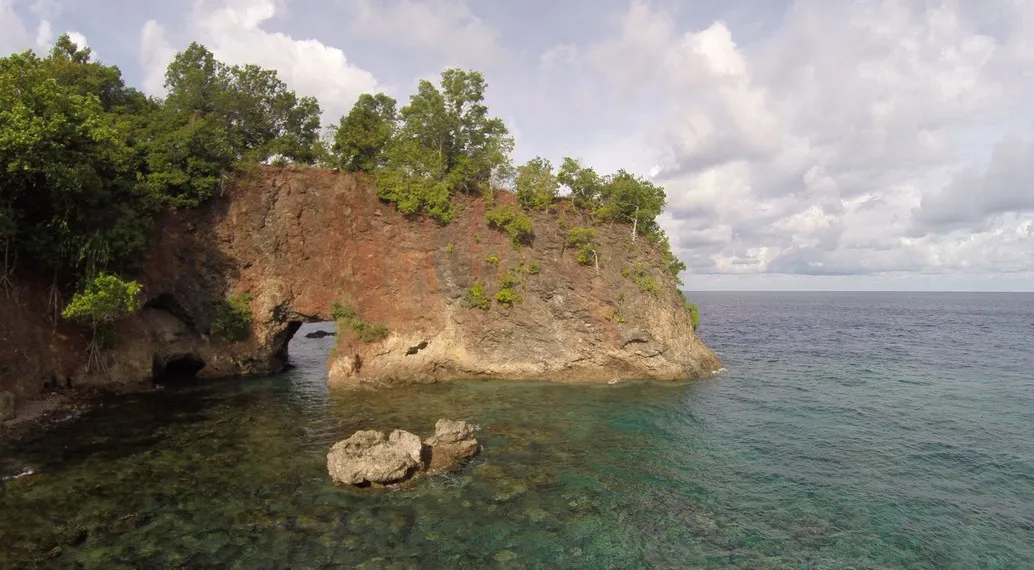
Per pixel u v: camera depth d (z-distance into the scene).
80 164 30.42
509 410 33.59
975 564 17.42
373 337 41.34
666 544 18.20
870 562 17.42
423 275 44.09
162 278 40.06
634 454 26.22
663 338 43.78
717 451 26.91
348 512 19.67
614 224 48.47
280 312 44.22
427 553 17.25
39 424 28.31
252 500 20.41
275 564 16.38
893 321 111.50
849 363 53.09
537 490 21.95
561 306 43.75
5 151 26.42
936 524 19.89
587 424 30.89
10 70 27.39
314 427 29.41
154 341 40.03
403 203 43.94
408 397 36.75
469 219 45.59
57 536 17.44
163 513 19.22
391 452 22.30
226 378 41.91
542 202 46.38
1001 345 68.94
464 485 22.23
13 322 30.84
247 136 50.44
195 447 25.83
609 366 43.12
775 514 20.45
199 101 47.25
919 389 41.28
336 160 46.03
